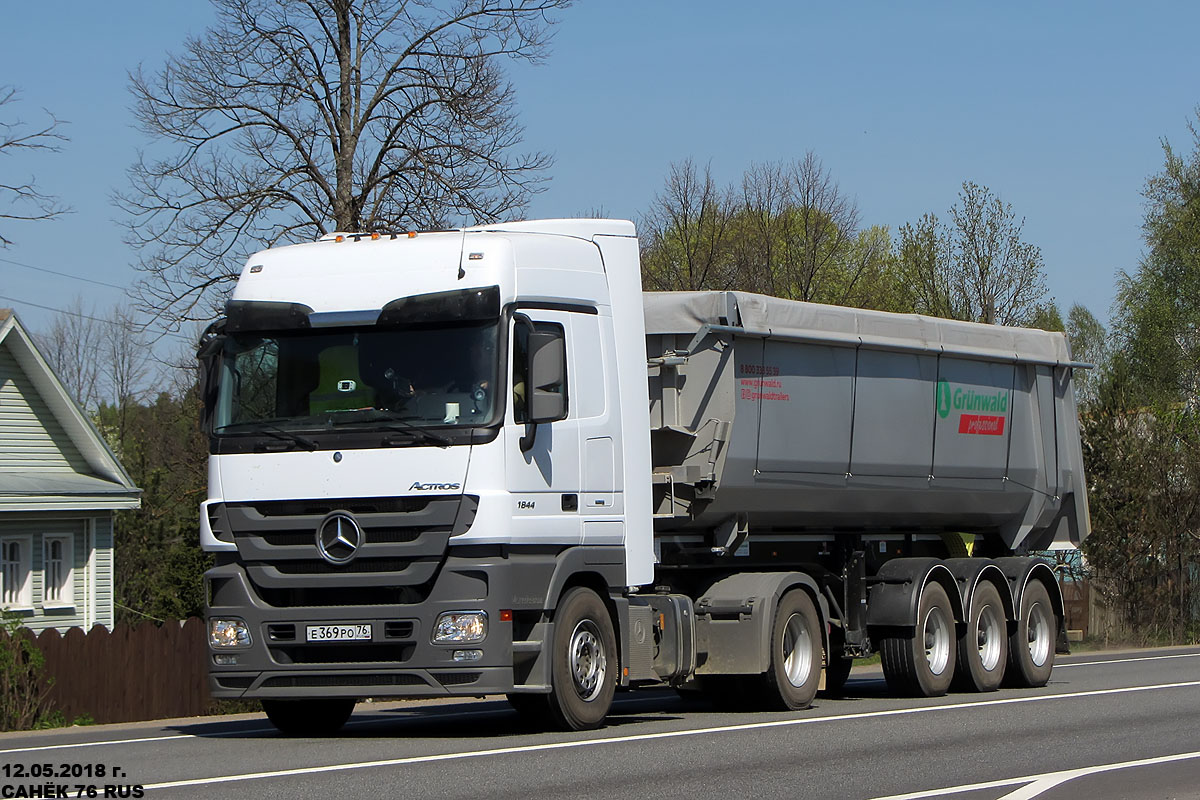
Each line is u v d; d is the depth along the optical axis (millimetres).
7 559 34812
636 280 15734
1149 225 60844
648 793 10359
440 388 13602
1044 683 22156
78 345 78375
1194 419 42125
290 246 14680
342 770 11273
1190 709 17062
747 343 17625
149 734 15195
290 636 13625
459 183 35656
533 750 12555
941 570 20281
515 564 13555
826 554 20156
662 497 17266
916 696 19953
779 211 57156
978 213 52469
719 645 16984
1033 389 23641
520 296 14016
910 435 20578
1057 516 24656
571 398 14461
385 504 13484
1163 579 38281
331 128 36719
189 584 38844
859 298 55750
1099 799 10555
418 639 13297
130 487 37031
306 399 13891
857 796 10422
